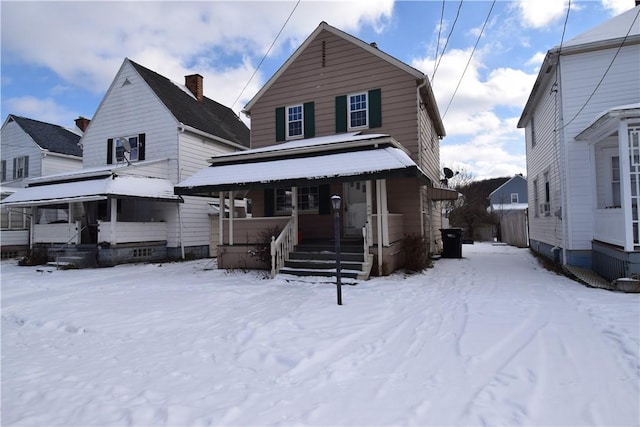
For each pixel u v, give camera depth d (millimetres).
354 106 13242
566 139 10703
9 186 22484
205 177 11562
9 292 9789
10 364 4676
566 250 10641
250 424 3035
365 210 12398
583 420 3008
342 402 3381
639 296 7160
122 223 15148
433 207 16359
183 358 4660
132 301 7996
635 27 10398
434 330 5430
